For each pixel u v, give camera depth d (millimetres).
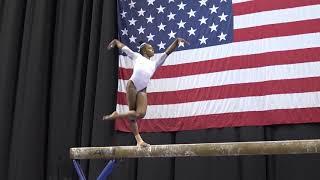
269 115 8328
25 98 10227
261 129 8414
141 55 6660
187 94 9008
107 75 9664
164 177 9000
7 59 10688
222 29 8969
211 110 8750
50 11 10711
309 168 8141
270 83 8406
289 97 8242
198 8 9281
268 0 8727
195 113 8875
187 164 8875
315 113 8039
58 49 10391
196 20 9242
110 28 9875
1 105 10531
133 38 9617
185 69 9109
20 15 10969
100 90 9609
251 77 8570
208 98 8820
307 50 8266
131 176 9367
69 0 10531
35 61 10336
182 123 8953
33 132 10055
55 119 10047
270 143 5840
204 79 8914
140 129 9219
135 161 9438
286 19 8516
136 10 9750
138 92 6375
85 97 9797
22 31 10922
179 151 6289
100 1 10219
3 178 10305
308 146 5633
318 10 8336
